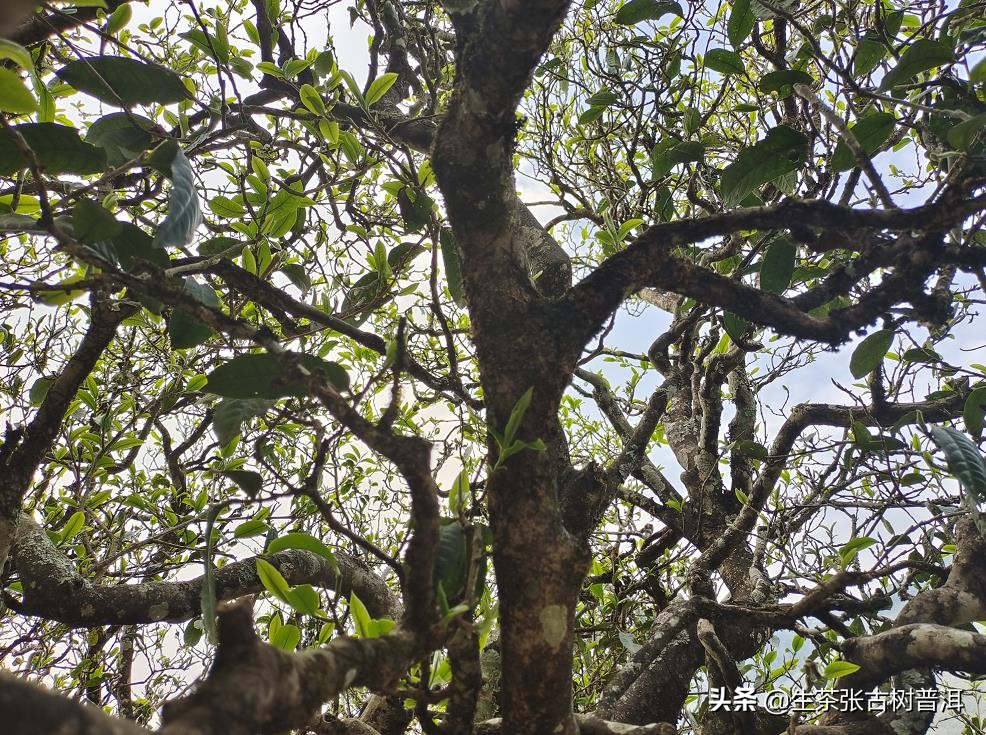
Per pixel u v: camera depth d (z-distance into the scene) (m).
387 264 2.05
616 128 3.09
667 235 1.60
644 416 2.40
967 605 2.24
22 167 1.34
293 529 3.05
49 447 1.97
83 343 1.96
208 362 2.81
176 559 3.06
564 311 1.53
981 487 1.65
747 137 3.40
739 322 2.06
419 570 1.06
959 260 1.69
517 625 1.35
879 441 2.52
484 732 1.54
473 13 1.49
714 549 2.76
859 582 1.88
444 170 1.51
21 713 0.43
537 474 1.39
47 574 1.99
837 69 1.79
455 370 1.67
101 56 1.64
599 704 2.24
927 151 2.21
